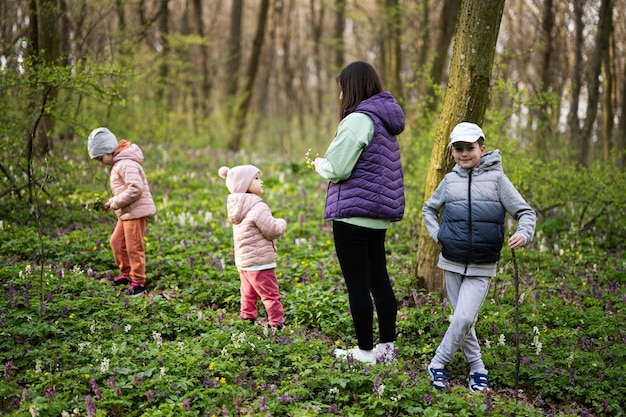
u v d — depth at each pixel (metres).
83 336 4.44
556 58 14.91
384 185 4.09
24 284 5.31
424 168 8.77
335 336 4.98
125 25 12.97
